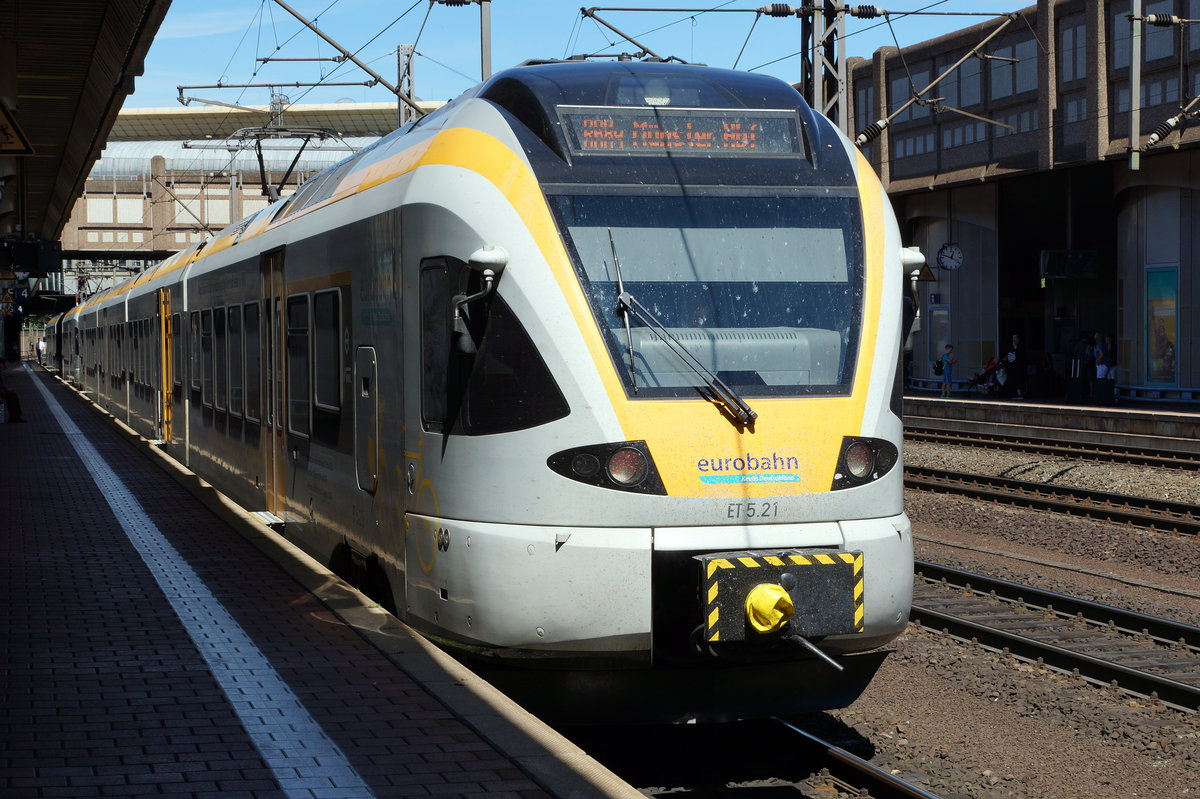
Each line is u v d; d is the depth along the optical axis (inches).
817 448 258.1
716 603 242.4
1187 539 557.9
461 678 250.8
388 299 299.9
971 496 698.8
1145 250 1159.6
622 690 257.6
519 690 259.6
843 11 724.7
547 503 249.9
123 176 2571.4
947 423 1096.8
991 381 1311.5
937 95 1352.1
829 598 249.3
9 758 204.5
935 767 269.1
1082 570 496.1
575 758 204.8
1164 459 787.4
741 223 272.4
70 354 2082.9
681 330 259.4
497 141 272.4
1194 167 1087.0
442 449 268.4
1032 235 1312.7
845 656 266.7
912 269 285.3
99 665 262.5
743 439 254.5
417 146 299.9
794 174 281.7
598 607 247.3
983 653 361.1
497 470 254.4
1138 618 382.9
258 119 2539.4
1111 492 693.3
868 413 264.2
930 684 331.3
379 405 307.4
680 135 279.6
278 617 307.1
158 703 235.6
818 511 256.8
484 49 775.7
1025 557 528.7
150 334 879.7
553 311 254.1
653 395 253.3
